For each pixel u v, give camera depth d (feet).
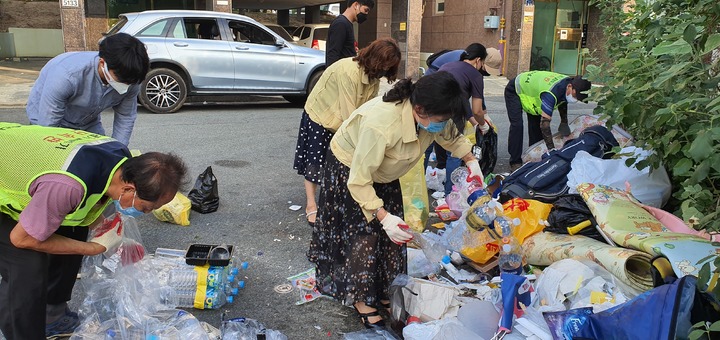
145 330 8.67
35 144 7.30
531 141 20.40
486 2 56.39
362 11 17.43
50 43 68.39
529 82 18.86
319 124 14.02
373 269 9.81
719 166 6.45
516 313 8.71
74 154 7.14
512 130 19.95
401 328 9.58
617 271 9.68
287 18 85.66
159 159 7.25
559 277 9.60
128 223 11.53
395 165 9.07
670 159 10.49
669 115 8.01
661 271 9.14
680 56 9.13
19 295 7.70
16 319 7.77
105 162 7.36
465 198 14.51
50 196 6.91
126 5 55.83
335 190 10.02
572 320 8.02
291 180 19.21
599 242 10.91
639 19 11.15
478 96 16.43
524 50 53.57
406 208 12.96
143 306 9.30
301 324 10.15
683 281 7.46
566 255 10.84
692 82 8.57
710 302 7.45
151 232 14.08
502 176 15.42
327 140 14.21
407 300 9.80
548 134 18.12
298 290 11.34
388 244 10.02
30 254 7.59
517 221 11.82
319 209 10.67
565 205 12.08
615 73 12.58
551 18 55.11
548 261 11.28
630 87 10.14
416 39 52.39
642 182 13.19
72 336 8.70
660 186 13.23
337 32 17.22
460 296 10.28
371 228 9.70
